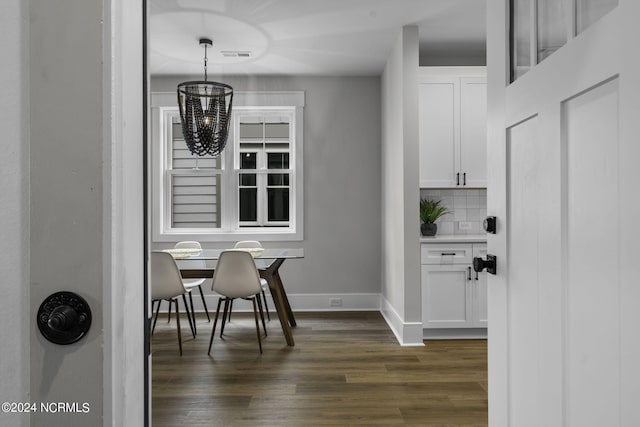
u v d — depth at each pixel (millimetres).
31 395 706
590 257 919
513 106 1295
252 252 4125
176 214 5301
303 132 5137
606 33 847
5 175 699
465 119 4145
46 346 706
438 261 3959
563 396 1021
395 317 4160
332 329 4312
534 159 1168
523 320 1232
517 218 1277
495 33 1446
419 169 3828
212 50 4277
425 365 3271
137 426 799
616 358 830
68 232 711
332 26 3750
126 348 749
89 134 713
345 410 2520
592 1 924
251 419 2418
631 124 777
